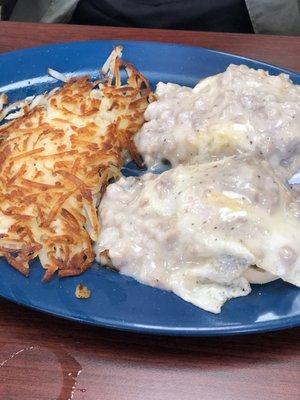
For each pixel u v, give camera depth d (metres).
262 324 0.26
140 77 0.39
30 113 0.36
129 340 0.27
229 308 0.27
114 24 0.57
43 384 0.25
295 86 0.36
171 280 0.28
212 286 0.28
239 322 0.27
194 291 0.28
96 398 0.25
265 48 0.44
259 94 0.34
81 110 0.36
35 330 0.27
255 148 0.33
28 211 0.30
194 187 0.30
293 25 0.57
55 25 0.45
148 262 0.29
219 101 0.35
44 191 0.31
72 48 0.41
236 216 0.28
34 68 0.40
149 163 0.36
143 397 0.25
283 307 0.27
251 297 0.28
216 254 0.28
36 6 0.59
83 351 0.27
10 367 0.26
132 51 0.42
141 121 0.37
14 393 0.25
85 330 0.27
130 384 0.26
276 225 0.29
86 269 0.29
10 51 0.42
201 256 0.29
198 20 0.56
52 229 0.30
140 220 0.30
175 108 0.36
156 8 0.55
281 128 0.33
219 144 0.34
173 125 0.35
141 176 0.34
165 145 0.35
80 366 0.26
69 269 0.28
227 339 0.27
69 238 0.30
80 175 0.32
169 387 0.26
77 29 0.45
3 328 0.27
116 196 0.32
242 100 0.34
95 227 0.31
